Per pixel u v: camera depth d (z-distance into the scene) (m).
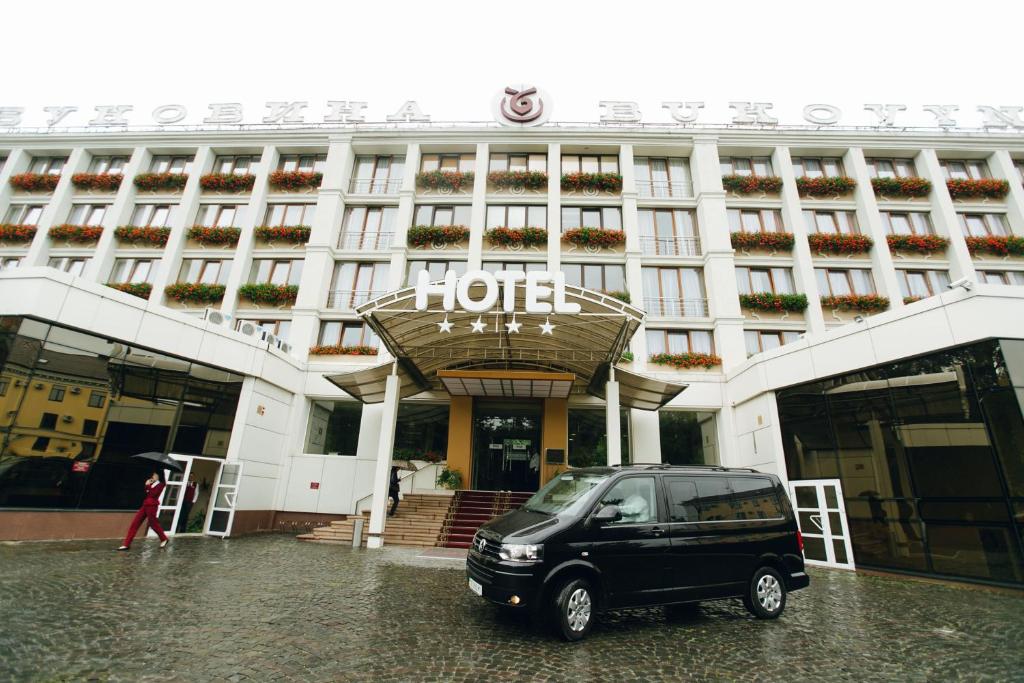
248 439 14.83
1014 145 21.55
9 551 8.82
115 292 11.88
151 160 22.75
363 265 20.38
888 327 10.78
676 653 4.97
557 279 11.63
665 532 5.91
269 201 21.34
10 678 3.77
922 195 21.27
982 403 9.15
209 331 13.97
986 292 9.30
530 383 15.34
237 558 9.60
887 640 5.53
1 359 10.11
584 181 21.12
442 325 11.77
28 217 22.00
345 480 16.88
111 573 7.48
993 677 4.51
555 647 5.01
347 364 18.22
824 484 11.74
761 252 20.36
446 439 17.97
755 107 22.70
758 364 14.71
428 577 8.39
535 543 5.30
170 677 3.97
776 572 6.51
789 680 4.39
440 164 22.22
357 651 4.73
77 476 11.13
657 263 19.95
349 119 22.58
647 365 18.44
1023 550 8.39
